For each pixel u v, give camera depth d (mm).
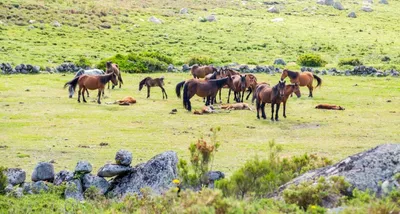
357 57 61875
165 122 27719
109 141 23141
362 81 45156
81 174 14445
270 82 43750
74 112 29906
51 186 14312
